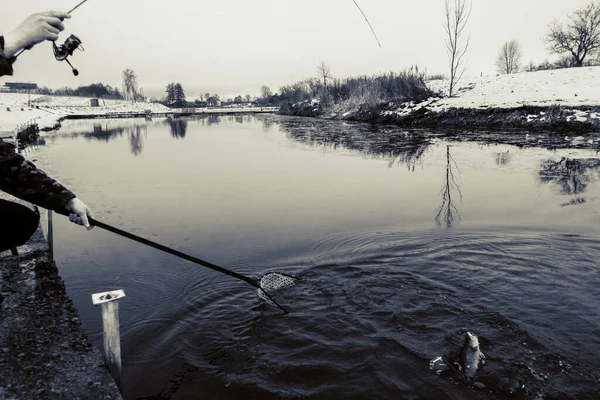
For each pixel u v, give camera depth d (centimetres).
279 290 553
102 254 703
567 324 456
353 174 1397
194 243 749
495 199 1007
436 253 664
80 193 1182
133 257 686
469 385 372
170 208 1002
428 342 435
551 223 801
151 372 396
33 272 432
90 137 3225
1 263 453
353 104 4441
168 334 459
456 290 541
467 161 1571
